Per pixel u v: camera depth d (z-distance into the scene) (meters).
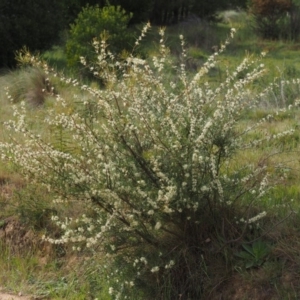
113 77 5.57
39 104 11.09
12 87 11.99
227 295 5.14
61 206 6.49
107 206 5.34
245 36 20.67
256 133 8.06
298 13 20.77
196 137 5.29
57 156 5.66
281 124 8.93
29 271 6.18
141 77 5.73
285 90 10.75
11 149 6.05
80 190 5.43
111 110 5.36
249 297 5.02
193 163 5.18
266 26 20.64
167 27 21.89
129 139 5.32
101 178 5.25
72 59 13.22
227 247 5.33
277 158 7.20
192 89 5.56
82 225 5.98
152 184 5.24
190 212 5.33
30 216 6.55
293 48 18.89
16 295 5.88
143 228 5.32
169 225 5.48
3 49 15.88
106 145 5.31
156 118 5.34
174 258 5.34
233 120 5.50
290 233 5.35
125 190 5.16
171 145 5.18
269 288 5.01
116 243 5.36
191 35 19.61
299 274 5.00
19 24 15.84
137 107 5.32
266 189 5.77
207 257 5.38
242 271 5.20
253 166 6.42
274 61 16.08
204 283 5.29
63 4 18.00
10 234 6.55
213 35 19.77
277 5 20.48
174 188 4.99
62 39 18.02
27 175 6.00
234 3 26.00
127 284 5.35
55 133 6.64
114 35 13.45
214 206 5.43
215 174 5.26
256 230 5.47
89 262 5.86
